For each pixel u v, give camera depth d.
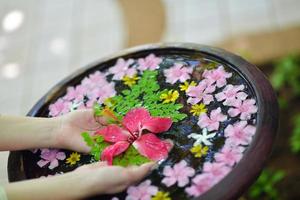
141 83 0.98
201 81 0.95
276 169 1.62
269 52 1.91
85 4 2.49
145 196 0.80
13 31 2.43
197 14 2.26
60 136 0.92
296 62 1.85
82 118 0.94
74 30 2.35
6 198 0.80
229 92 0.91
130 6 2.39
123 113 0.94
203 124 0.87
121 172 0.81
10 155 0.93
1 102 2.07
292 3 2.16
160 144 0.86
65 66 2.17
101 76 1.03
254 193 1.54
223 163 0.80
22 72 2.19
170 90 0.95
